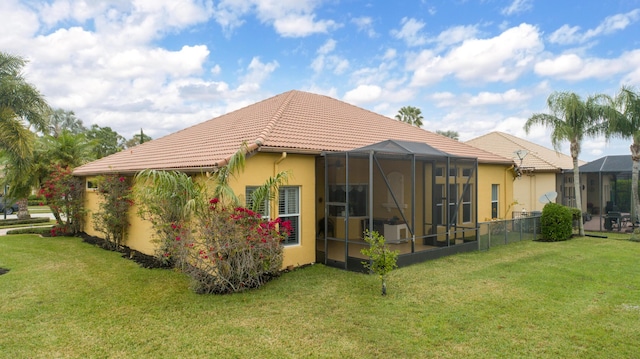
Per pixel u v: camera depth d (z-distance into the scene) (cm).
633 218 1852
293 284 904
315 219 1156
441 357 541
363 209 1365
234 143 1135
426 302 767
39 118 1412
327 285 895
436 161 1296
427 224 1348
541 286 874
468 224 1413
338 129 1424
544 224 1606
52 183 1845
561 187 2256
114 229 1400
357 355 550
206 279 845
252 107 1850
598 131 1739
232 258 843
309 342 591
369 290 851
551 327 638
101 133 6097
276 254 922
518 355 545
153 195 975
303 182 1125
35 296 826
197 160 1080
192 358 544
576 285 883
